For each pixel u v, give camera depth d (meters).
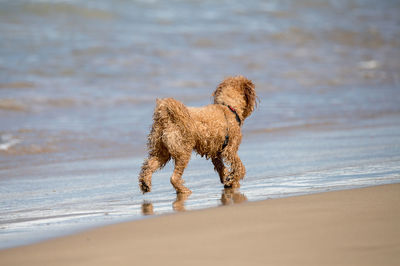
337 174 10.29
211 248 5.70
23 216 8.12
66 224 7.32
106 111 20.41
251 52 35.19
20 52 29.16
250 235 6.08
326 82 28.97
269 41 38.62
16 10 36.19
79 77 26.20
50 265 5.43
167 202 8.69
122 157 14.05
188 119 9.12
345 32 43.94
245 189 9.48
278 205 7.53
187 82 26.73
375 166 10.92
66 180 11.31
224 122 9.70
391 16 50.66
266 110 21.30
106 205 8.72
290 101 23.45
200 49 34.38
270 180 10.25
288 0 50.75
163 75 27.92
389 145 13.80
